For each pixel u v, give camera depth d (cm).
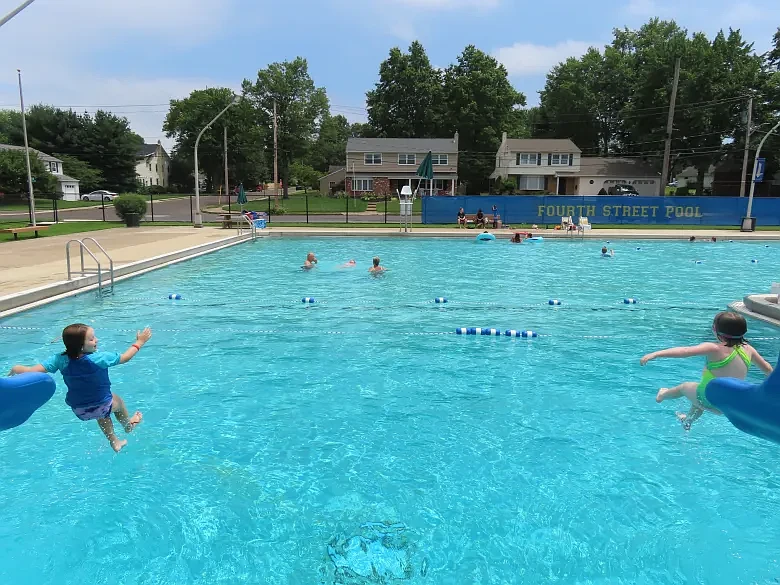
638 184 6041
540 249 2125
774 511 374
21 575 307
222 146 7656
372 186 6456
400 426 505
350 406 552
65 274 1198
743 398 276
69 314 933
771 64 5138
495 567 313
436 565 314
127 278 1277
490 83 7075
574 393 592
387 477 413
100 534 344
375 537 341
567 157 6034
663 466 433
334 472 420
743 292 1223
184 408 544
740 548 333
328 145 9531
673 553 328
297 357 716
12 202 5416
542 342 800
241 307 1012
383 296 1138
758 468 431
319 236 2539
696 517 366
